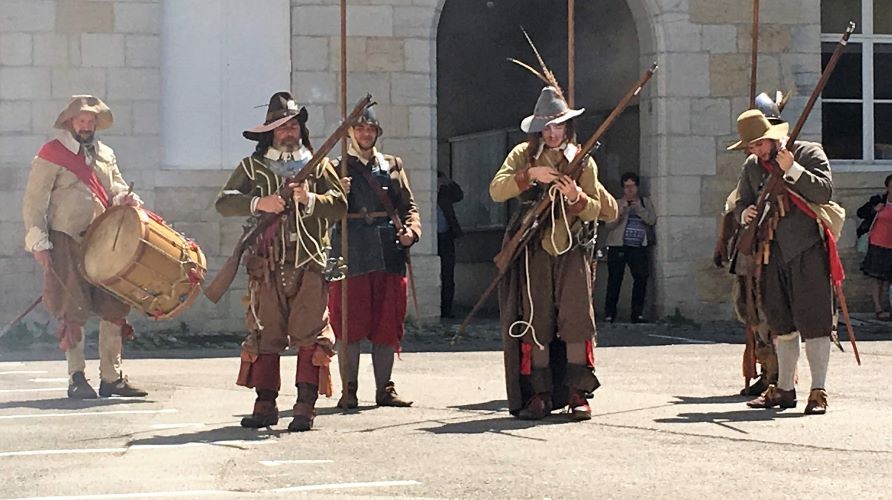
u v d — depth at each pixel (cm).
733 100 1634
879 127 1703
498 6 1984
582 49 1814
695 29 1627
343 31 929
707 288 1630
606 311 1647
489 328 1542
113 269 887
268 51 1541
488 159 2044
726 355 1257
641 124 1656
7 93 1492
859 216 1658
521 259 834
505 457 688
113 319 938
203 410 875
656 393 969
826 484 612
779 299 864
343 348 896
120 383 952
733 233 934
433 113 1573
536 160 836
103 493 592
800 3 1648
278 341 788
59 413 862
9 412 868
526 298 830
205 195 1520
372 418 842
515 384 838
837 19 1692
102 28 1505
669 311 1622
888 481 620
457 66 2095
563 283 823
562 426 800
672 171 1622
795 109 1653
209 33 1526
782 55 1648
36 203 934
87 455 695
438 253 1770
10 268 1480
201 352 1324
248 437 758
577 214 818
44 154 938
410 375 1094
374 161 928
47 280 938
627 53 1711
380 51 1560
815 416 839
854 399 927
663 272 1620
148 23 1511
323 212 777
